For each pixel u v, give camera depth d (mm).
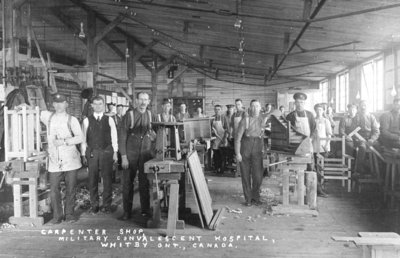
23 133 5438
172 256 4090
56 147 5406
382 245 2529
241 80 21375
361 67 13305
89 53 11844
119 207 6383
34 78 8453
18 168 5371
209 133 6602
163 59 20938
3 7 8195
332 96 17719
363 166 7898
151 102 18641
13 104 7613
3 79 8219
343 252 4168
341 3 7109
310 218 5625
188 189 7887
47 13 12734
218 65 19016
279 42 11531
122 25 14297
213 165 10781
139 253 4191
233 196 7234
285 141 6242
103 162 5969
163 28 13109
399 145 7012
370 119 8500
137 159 5625
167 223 5082
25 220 5340
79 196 7043
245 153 6492
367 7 7250
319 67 15602
